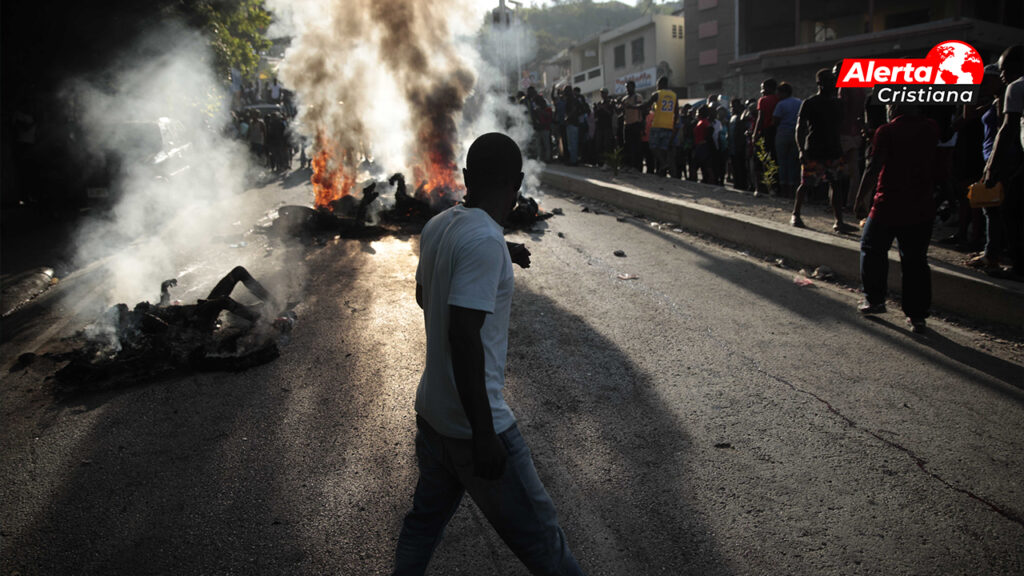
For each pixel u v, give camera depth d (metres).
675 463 3.27
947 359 4.40
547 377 4.29
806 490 3.03
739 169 11.97
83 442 3.61
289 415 3.84
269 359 4.59
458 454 1.91
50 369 4.67
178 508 3.00
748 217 7.86
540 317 5.41
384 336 5.05
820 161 7.00
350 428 3.67
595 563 2.60
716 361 4.49
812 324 5.13
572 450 3.41
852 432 3.53
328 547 2.71
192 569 2.60
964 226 6.62
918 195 4.67
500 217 1.98
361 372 4.41
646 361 4.52
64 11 12.15
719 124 12.73
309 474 3.23
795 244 6.80
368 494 3.06
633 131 13.80
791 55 23.03
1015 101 4.91
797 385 4.10
